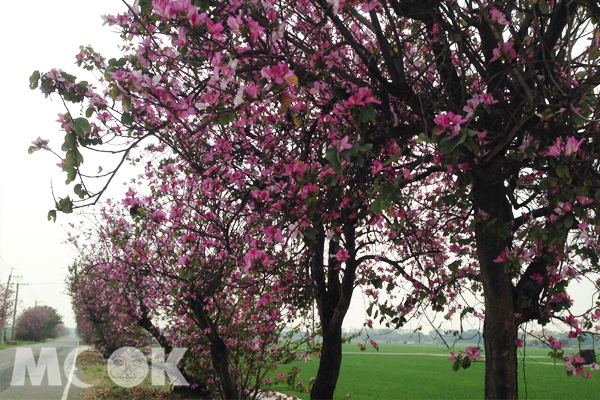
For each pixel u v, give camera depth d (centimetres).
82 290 1920
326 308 645
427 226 548
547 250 391
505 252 348
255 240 452
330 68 318
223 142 433
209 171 440
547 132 314
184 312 703
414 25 404
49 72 300
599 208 319
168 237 682
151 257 705
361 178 366
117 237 739
